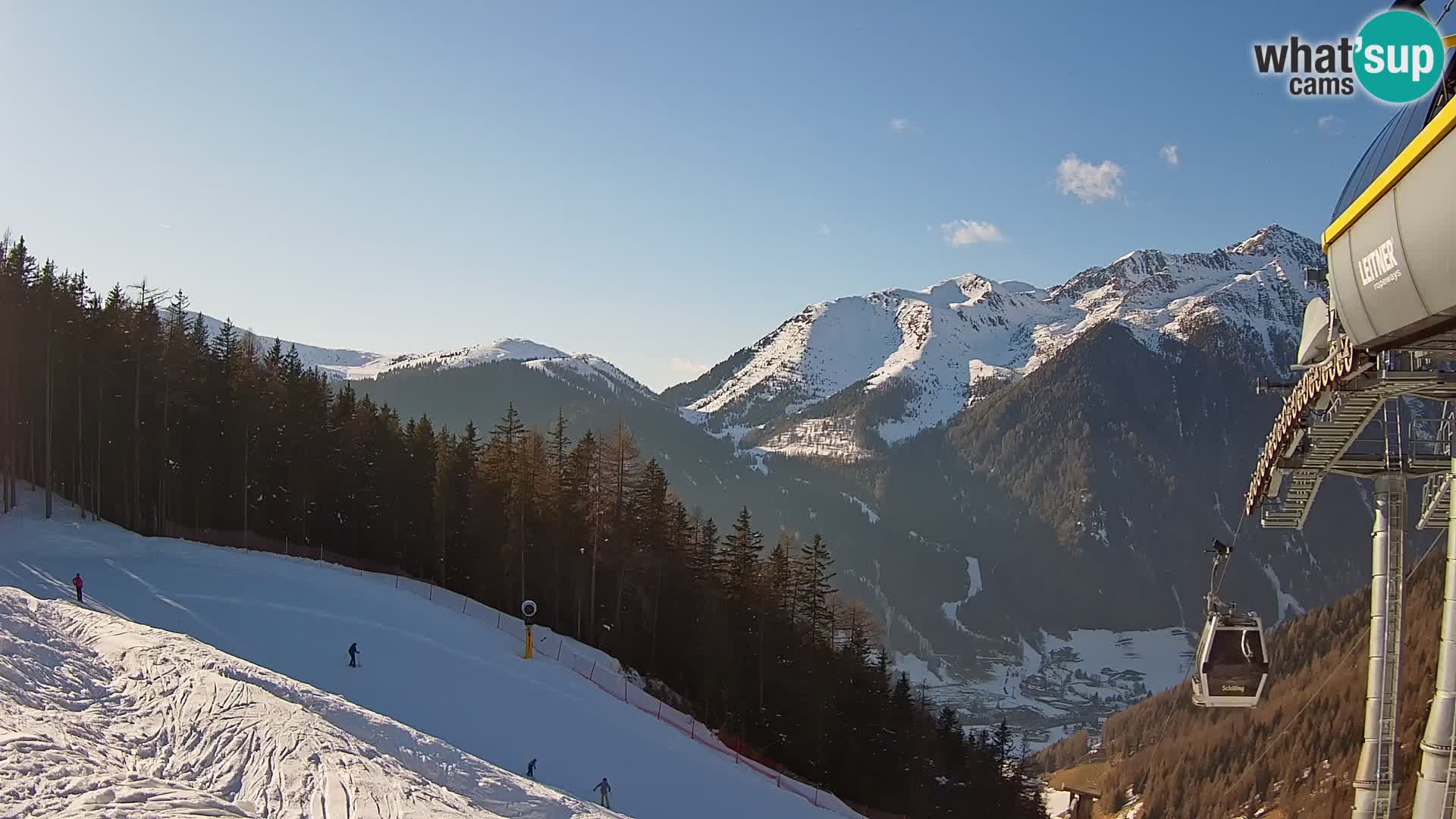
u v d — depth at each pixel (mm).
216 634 36312
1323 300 17062
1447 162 9312
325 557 66812
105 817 12977
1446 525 18766
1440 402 18109
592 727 36312
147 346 63594
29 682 20156
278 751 18312
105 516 61625
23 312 59188
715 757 39688
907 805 59031
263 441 65375
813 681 57750
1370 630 19516
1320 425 18531
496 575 62719
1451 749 14930
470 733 31750
